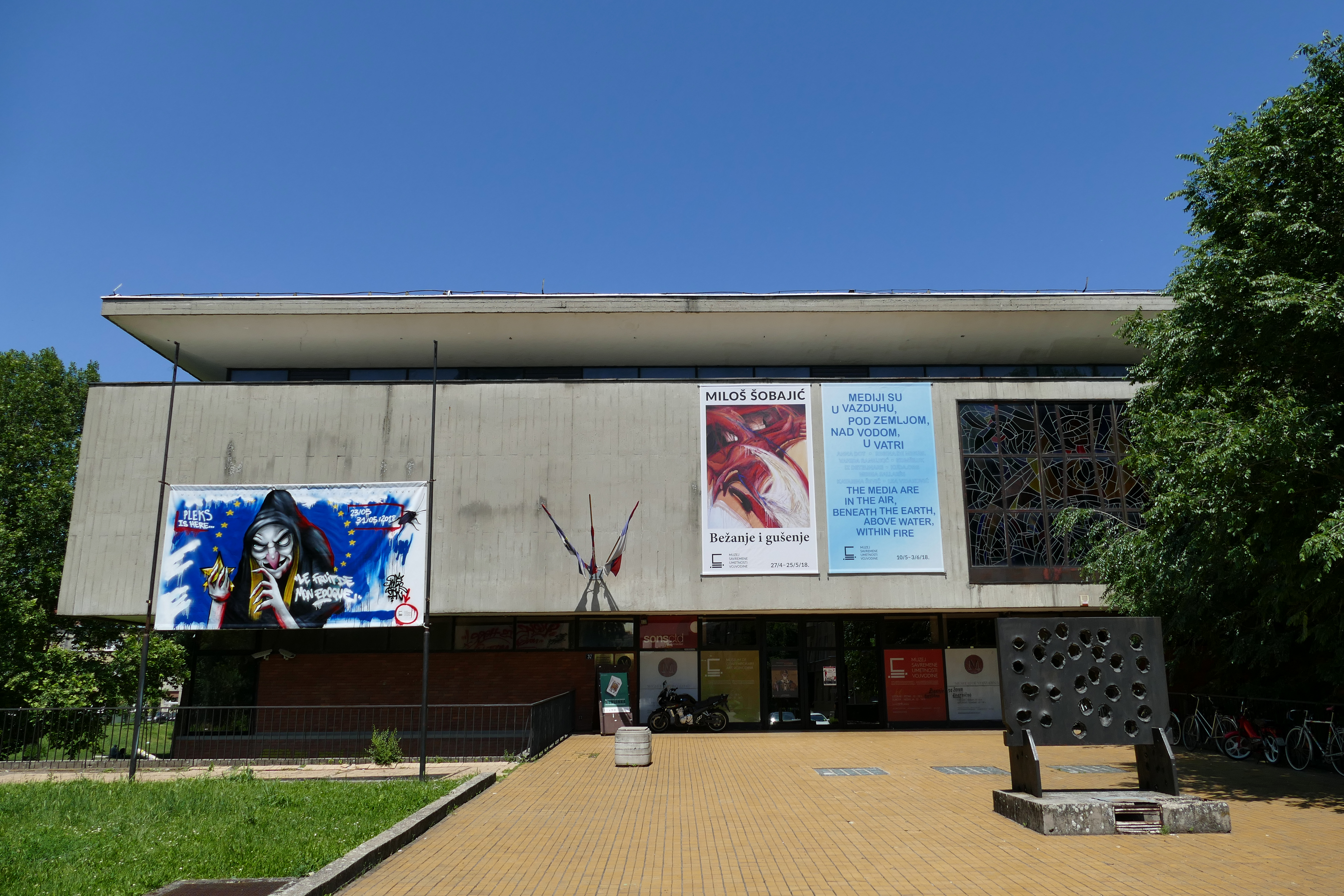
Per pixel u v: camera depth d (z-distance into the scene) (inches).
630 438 814.5
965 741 773.3
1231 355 515.2
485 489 802.8
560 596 784.9
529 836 401.1
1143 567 624.7
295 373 984.9
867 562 799.1
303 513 776.3
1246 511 481.4
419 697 884.6
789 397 826.2
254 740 848.3
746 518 804.0
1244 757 632.4
